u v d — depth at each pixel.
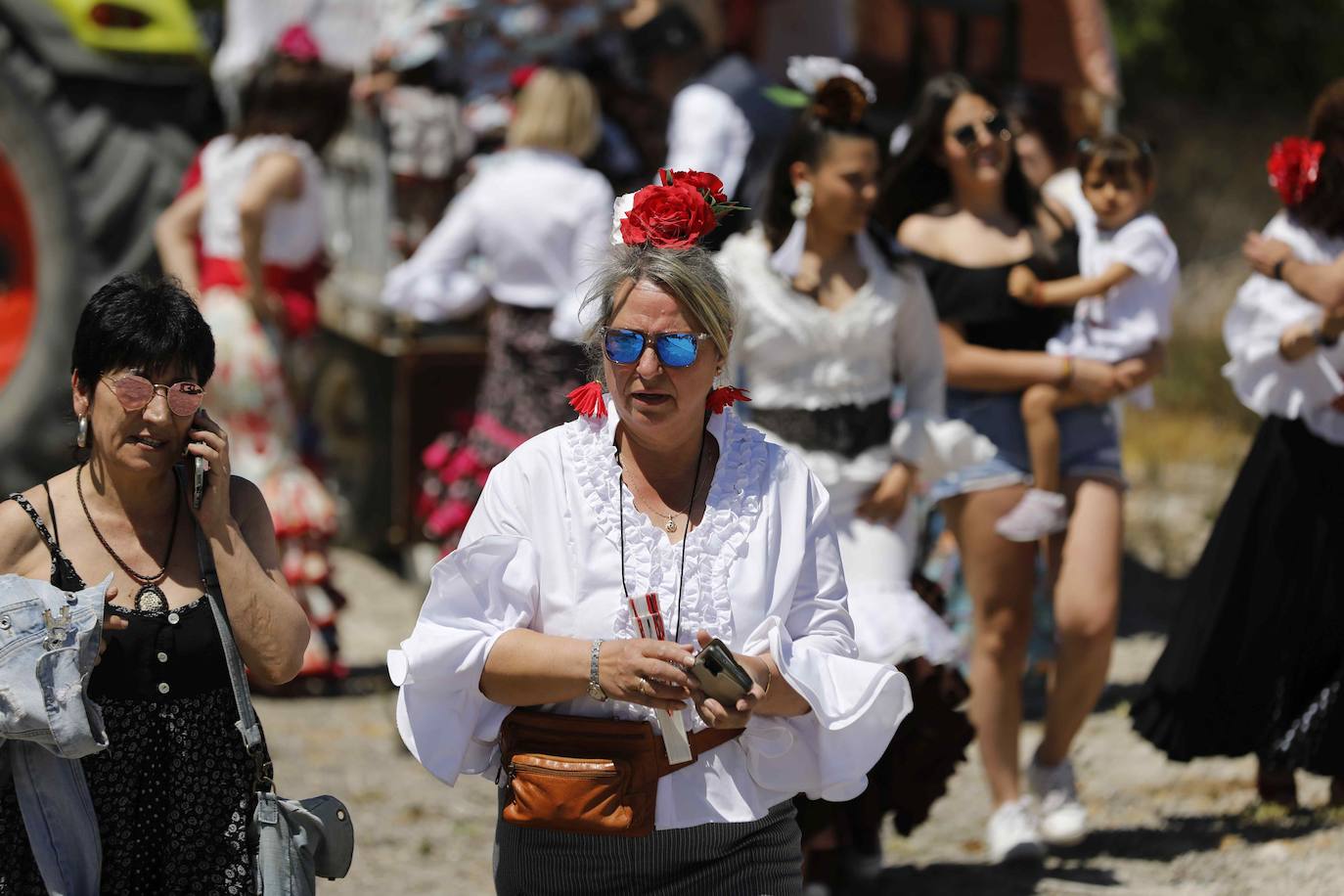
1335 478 17.06
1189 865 16.53
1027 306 17.09
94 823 9.84
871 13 31.98
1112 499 17.12
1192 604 17.45
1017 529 16.59
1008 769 17.20
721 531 10.35
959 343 17.02
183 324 10.14
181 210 23.89
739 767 10.38
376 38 28.72
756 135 24.08
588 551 10.30
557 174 21.16
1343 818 17.41
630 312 10.13
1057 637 16.98
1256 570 17.19
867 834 15.89
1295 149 17.08
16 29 27.78
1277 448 17.20
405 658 10.31
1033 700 23.77
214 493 10.29
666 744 10.12
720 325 10.25
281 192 23.05
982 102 16.78
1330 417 17.02
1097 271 17.42
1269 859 16.34
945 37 30.56
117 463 10.09
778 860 10.59
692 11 28.03
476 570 10.26
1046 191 18.64
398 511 27.64
